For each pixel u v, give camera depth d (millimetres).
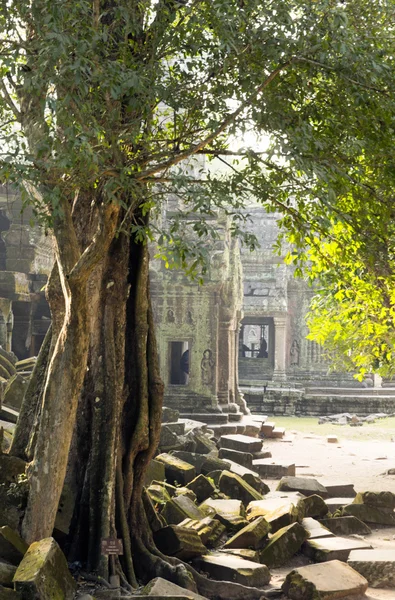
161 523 11219
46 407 9047
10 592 7367
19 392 15875
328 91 9547
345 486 17109
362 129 9484
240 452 19797
